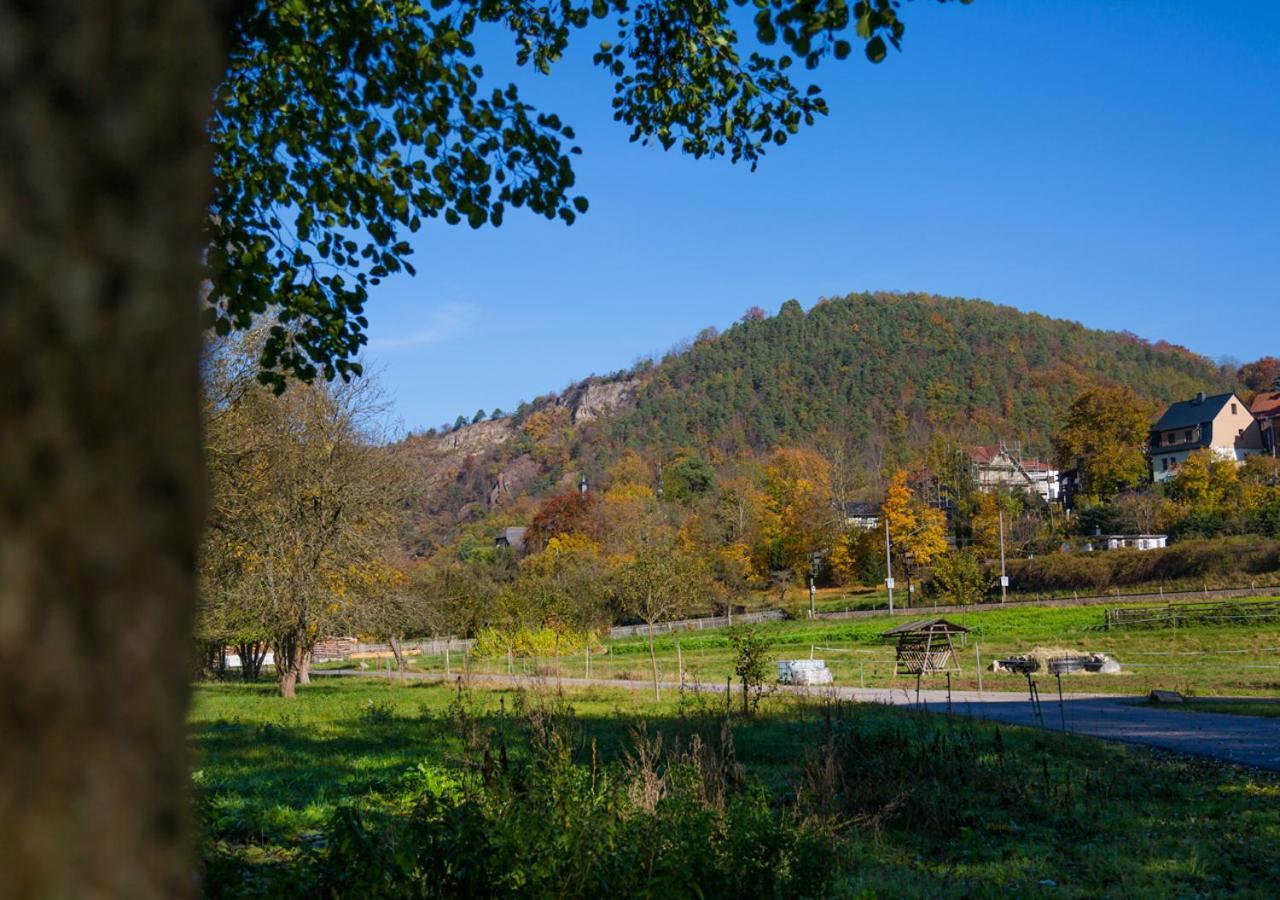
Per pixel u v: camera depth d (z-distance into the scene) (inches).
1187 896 279.1
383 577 1202.6
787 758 498.3
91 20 43.4
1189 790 444.1
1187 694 1037.2
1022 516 3134.8
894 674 1423.5
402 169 265.7
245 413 837.2
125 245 44.2
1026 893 280.5
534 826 184.9
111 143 43.8
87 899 41.5
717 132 296.8
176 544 46.1
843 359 7381.9
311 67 248.2
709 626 2534.5
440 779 411.2
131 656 43.3
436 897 171.6
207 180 49.9
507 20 279.1
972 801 407.8
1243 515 2493.8
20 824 40.1
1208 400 3673.7
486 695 1011.9
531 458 6707.7
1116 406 3622.0
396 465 1208.2
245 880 220.8
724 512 3159.5
